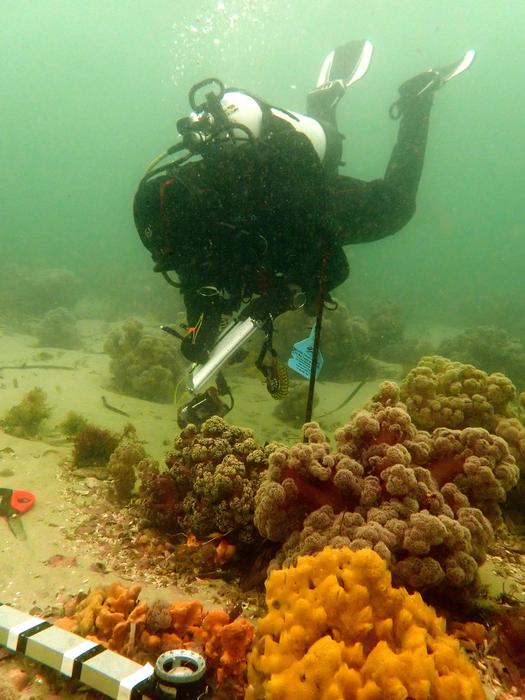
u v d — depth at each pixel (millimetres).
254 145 3840
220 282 3912
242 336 3646
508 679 2074
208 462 3152
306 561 1918
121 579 2635
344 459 2572
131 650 1911
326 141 4969
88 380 7266
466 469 2645
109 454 4125
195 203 3549
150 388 6961
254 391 7816
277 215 3750
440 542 2207
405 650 1601
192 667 1705
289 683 1480
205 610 2455
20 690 1786
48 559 2695
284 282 3857
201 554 2846
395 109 6836
